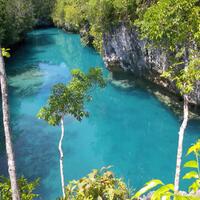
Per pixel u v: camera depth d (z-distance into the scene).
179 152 14.77
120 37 35.72
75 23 65.56
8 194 12.28
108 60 39.19
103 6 36.19
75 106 17.77
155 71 31.09
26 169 22.88
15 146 25.88
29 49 62.47
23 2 71.88
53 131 28.06
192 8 14.95
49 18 95.38
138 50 33.19
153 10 16.08
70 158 24.14
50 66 49.19
